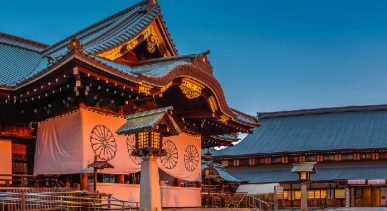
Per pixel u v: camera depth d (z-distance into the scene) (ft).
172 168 84.43
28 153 71.36
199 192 89.92
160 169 81.92
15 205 50.80
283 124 260.21
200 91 78.64
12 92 64.69
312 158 220.84
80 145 63.93
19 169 70.13
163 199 79.92
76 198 54.19
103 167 61.52
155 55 84.12
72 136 65.16
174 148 85.40
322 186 208.03
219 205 100.27
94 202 55.52
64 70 57.93
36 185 67.56
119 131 56.85
